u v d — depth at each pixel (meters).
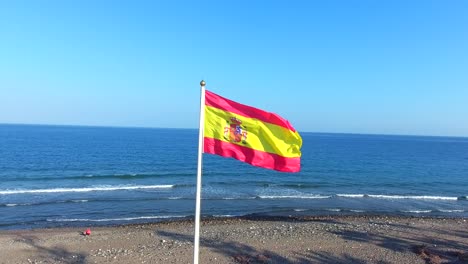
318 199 26.78
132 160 50.31
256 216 20.53
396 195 30.06
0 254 12.30
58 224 18.45
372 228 16.09
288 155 7.28
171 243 13.38
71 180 33.09
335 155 70.81
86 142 83.94
